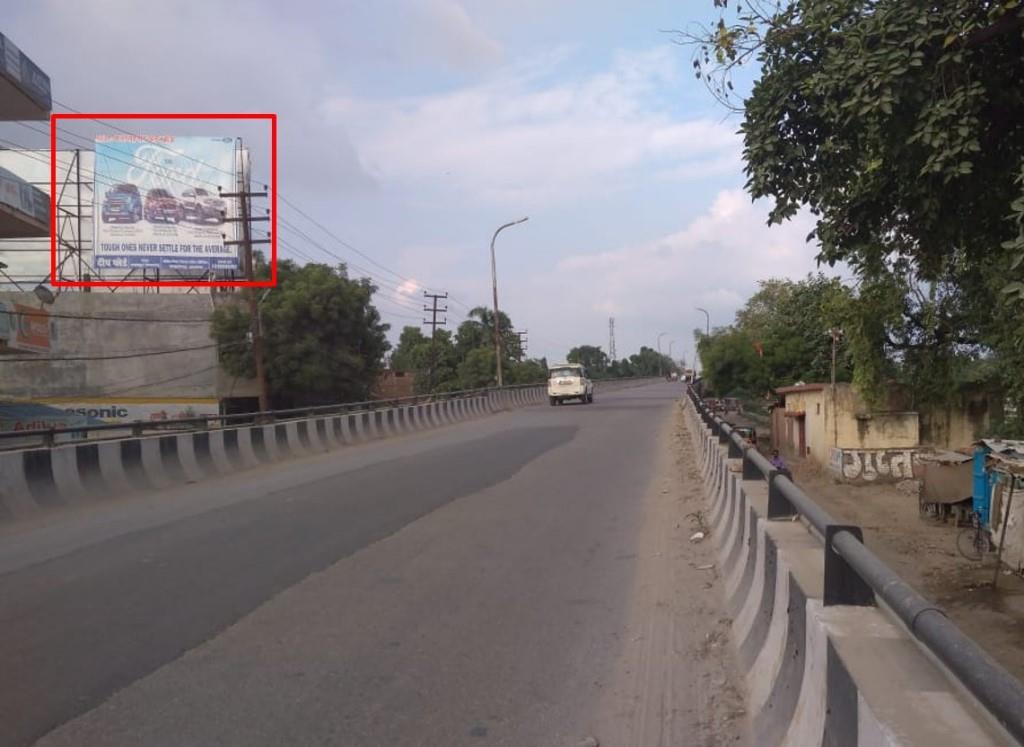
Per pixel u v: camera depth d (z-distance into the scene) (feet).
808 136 23.39
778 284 167.02
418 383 221.46
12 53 64.85
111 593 23.81
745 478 26.84
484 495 42.32
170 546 30.04
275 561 27.73
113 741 14.53
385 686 17.15
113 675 17.57
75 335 131.23
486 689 17.07
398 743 14.58
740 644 18.65
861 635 10.78
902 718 8.36
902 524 45.96
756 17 23.03
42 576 25.84
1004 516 33.37
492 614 22.18
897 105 20.66
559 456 61.36
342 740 14.66
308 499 40.75
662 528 33.86
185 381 132.05
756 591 19.08
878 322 63.67
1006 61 21.01
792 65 22.52
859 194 23.57
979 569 34.37
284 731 14.98
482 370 229.04
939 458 46.09
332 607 22.62
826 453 68.80
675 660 18.67
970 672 6.95
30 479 37.04
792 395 83.92
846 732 9.71
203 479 49.34
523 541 31.32
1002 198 22.63
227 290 136.67
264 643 19.69
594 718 15.70
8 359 104.47
